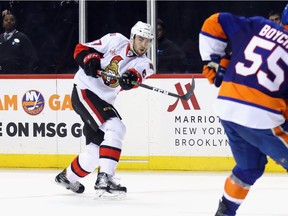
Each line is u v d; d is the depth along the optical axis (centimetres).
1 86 1852
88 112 1415
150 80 1795
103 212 1272
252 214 1259
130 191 1503
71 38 1966
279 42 980
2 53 1945
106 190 1384
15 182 1625
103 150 1386
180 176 1720
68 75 1823
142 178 1689
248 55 990
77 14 1959
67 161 1833
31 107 1842
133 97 1803
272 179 1673
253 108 980
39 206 1330
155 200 1395
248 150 1042
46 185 1581
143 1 1952
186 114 1791
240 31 1003
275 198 1423
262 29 996
